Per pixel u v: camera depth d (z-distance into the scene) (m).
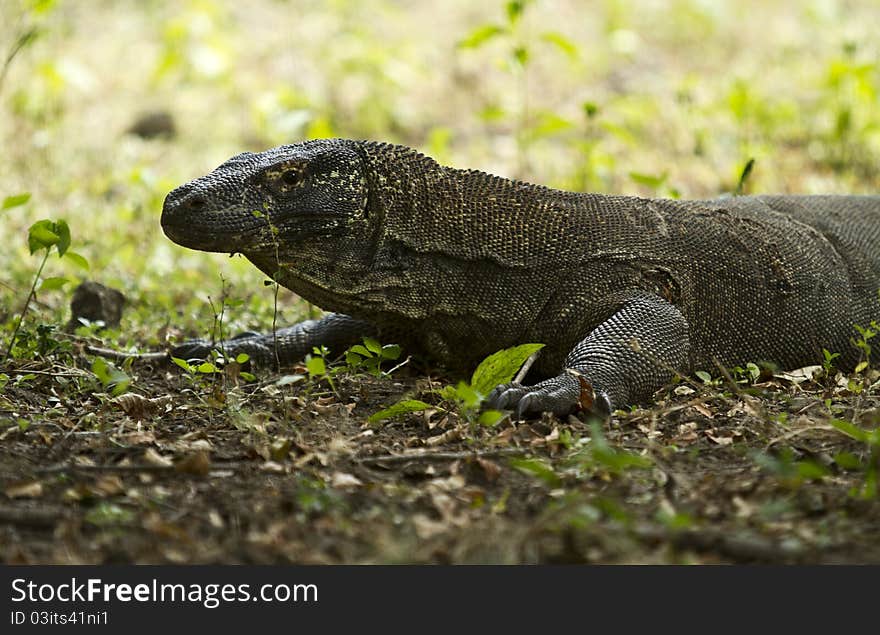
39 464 8.30
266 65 29.61
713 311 11.37
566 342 10.94
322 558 6.80
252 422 9.13
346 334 11.91
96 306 12.71
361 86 28.09
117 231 17.41
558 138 24.50
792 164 20.98
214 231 10.03
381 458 8.45
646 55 30.41
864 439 7.98
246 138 25.14
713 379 11.41
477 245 10.83
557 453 8.71
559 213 11.07
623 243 11.09
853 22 30.73
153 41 31.53
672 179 20.53
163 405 9.92
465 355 11.21
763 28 32.12
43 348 11.17
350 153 10.61
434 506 7.50
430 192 10.80
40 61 25.02
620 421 9.64
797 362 11.78
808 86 26.16
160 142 24.73
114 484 7.70
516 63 19.88
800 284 11.70
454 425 9.34
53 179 20.52
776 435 8.92
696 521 7.18
